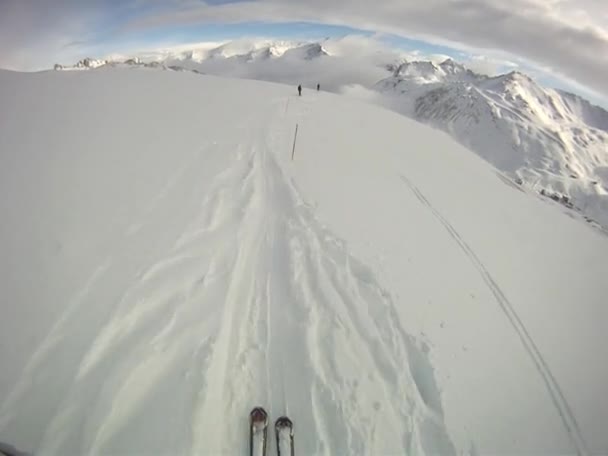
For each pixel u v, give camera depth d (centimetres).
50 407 423
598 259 1018
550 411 537
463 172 1580
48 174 805
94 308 530
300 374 511
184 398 451
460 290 736
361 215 921
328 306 623
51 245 623
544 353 632
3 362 455
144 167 910
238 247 717
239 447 436
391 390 509
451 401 515
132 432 417
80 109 1195
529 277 845
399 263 767
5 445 394
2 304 518
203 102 1591
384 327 605
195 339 520
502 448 479
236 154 1102
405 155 1534
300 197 933
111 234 670
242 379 498
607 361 637
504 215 1193
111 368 466
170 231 707
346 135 1574
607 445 505
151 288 579
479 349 607
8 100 1157
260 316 591
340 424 461
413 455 448
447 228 974
